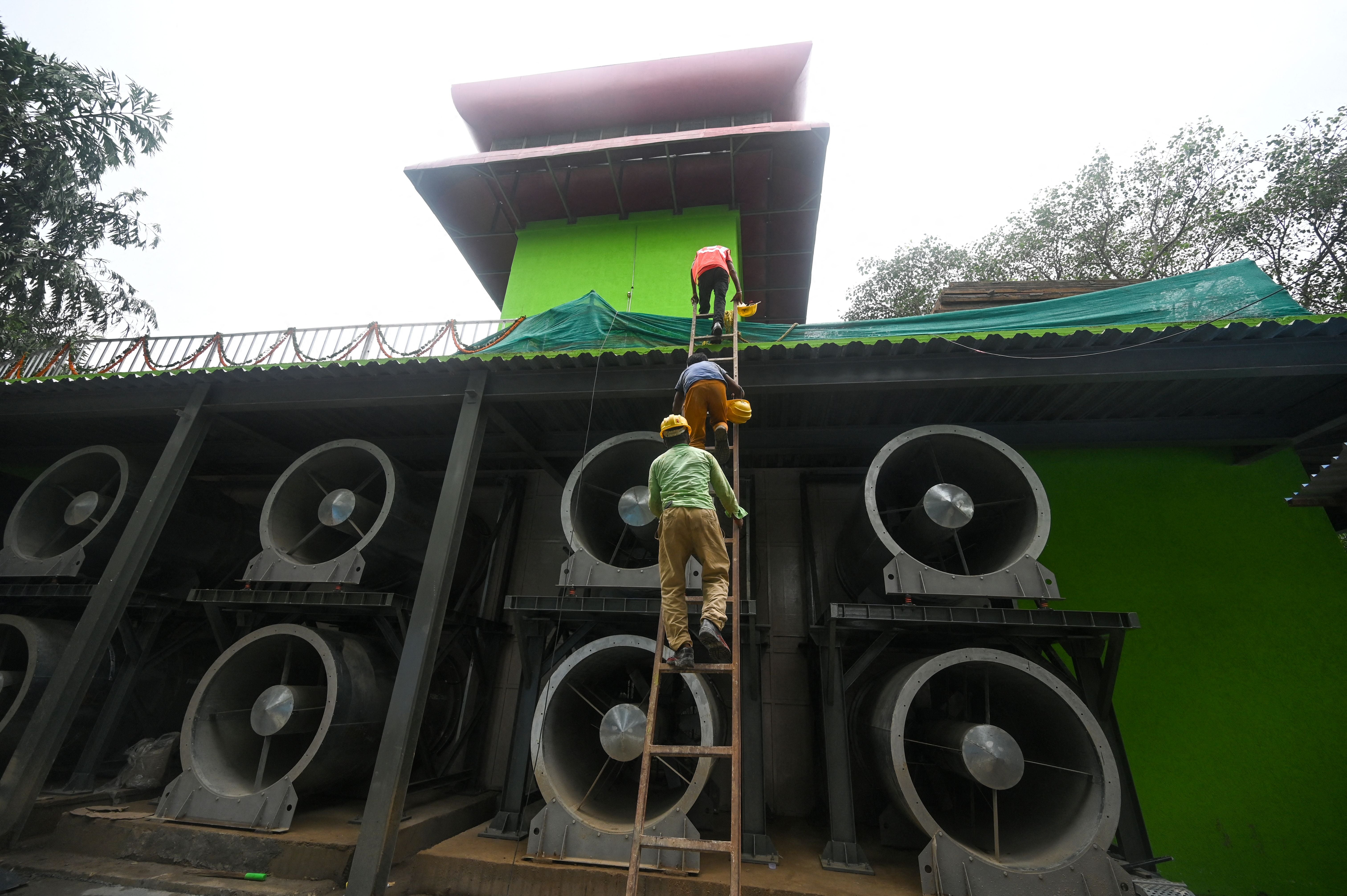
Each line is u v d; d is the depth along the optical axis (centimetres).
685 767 627
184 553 828
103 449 789
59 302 1531
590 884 462
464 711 794
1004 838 523
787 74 1258
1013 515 619
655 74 1284
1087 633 538
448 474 607
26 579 759
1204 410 682
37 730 576
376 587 722
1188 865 587
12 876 489
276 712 595
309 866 505
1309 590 675
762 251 1419
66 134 1476
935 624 537
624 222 1266
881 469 607
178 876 500
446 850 510
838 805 511
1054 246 1709
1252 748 624
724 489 410
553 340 752
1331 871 572
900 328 691
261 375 693
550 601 578
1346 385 608
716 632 347
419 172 1185
